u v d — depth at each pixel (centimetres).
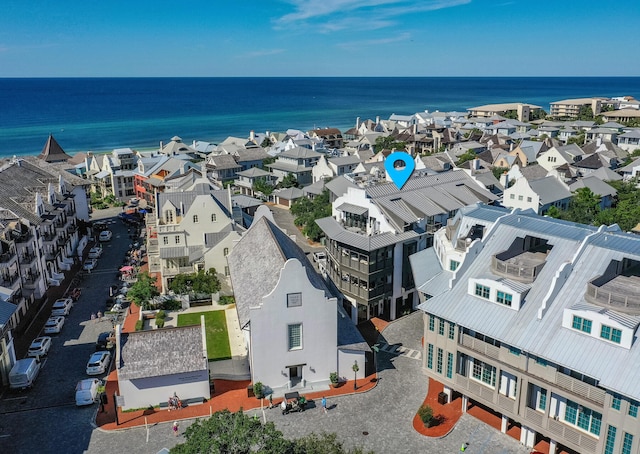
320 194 13150
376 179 9262
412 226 7281
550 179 11481
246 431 3400
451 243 5966
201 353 5412
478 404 5322
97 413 5275
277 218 13100
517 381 4500
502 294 4700
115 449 4741
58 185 10556
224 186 15262
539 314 4422
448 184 8262
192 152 19088
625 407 3794
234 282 6500
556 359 4122
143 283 7631
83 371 6084
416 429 4972
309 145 19300
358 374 5881
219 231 8519
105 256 10319
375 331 7000
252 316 5338
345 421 5116
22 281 7706
